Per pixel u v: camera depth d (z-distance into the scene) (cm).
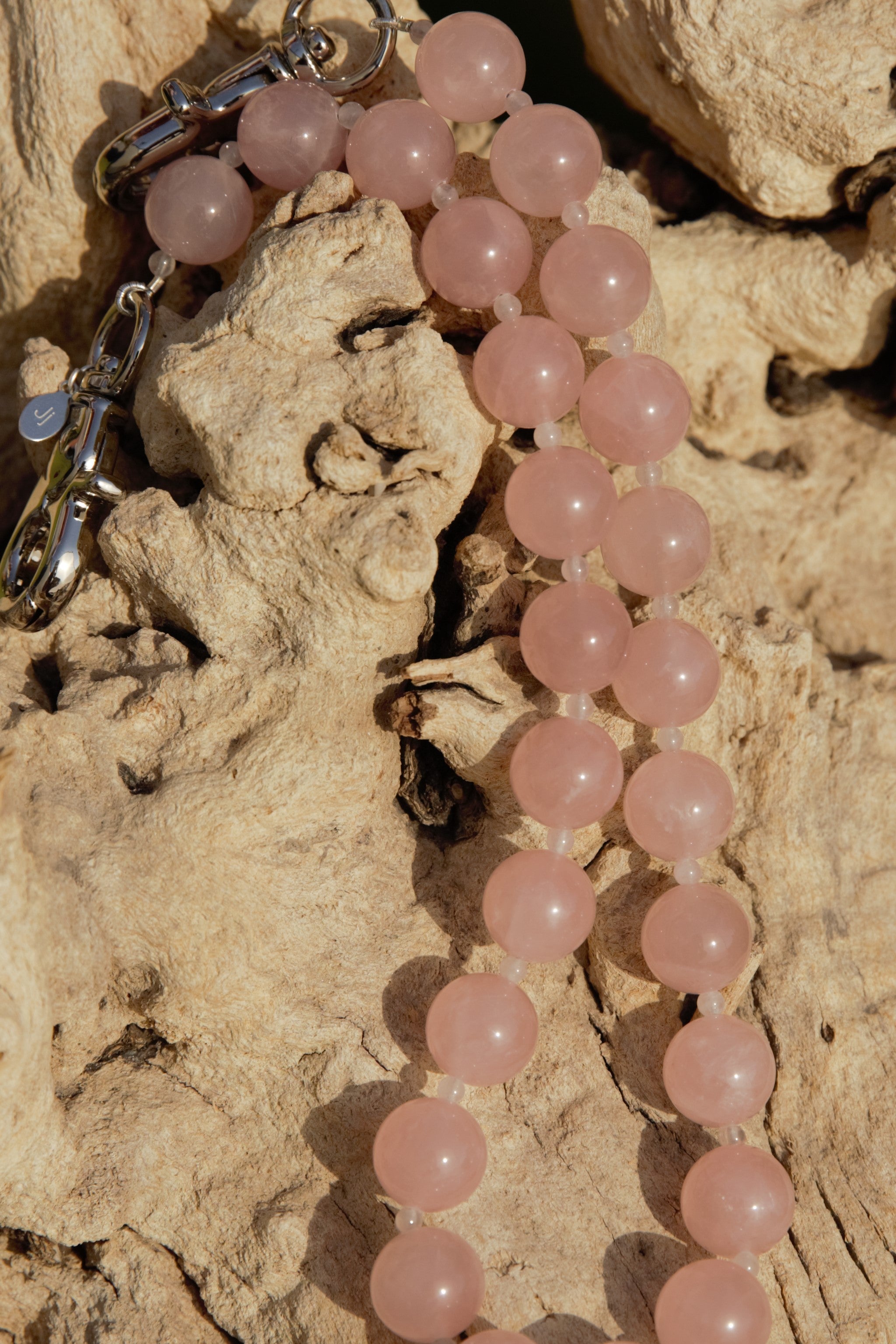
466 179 43
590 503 41
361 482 40
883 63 43
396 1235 40
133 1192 40
